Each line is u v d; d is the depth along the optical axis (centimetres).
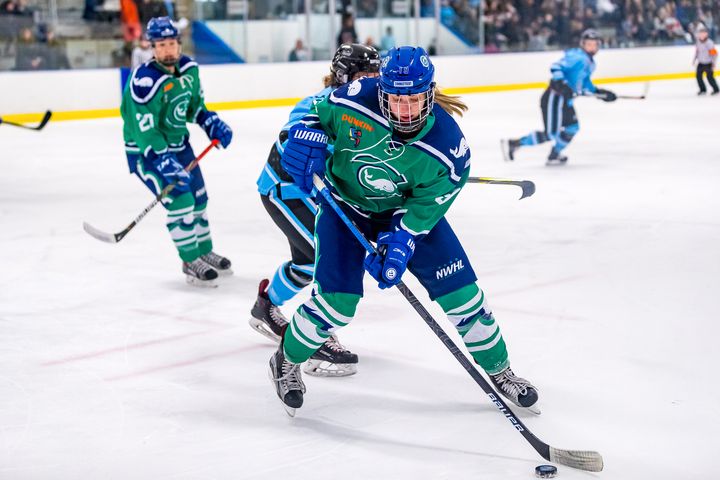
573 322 731
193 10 2692
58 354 680
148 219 1222
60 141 2066
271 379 566
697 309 759
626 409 556
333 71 595
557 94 1585
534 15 3350
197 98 885
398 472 478
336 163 525
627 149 1812
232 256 1002
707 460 486
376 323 746
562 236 1054
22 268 952
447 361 654
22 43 2419
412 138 488
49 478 477
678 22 3722
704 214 1162
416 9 3081
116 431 538
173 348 693
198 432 536
